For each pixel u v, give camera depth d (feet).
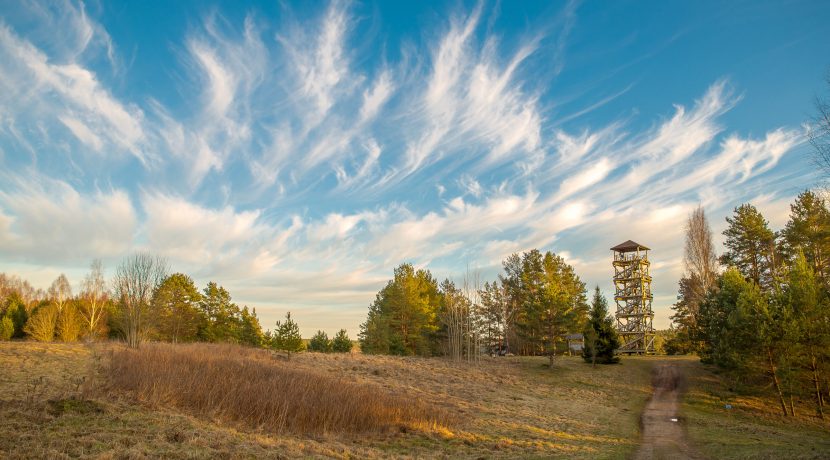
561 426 84.17
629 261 205.05
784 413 113.29
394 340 196.85
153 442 43.32
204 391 65.46
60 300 205.36
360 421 69.92
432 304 229.86
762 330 114.83
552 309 166.71
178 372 71.87
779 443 73.15
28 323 178.50
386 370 137.28
